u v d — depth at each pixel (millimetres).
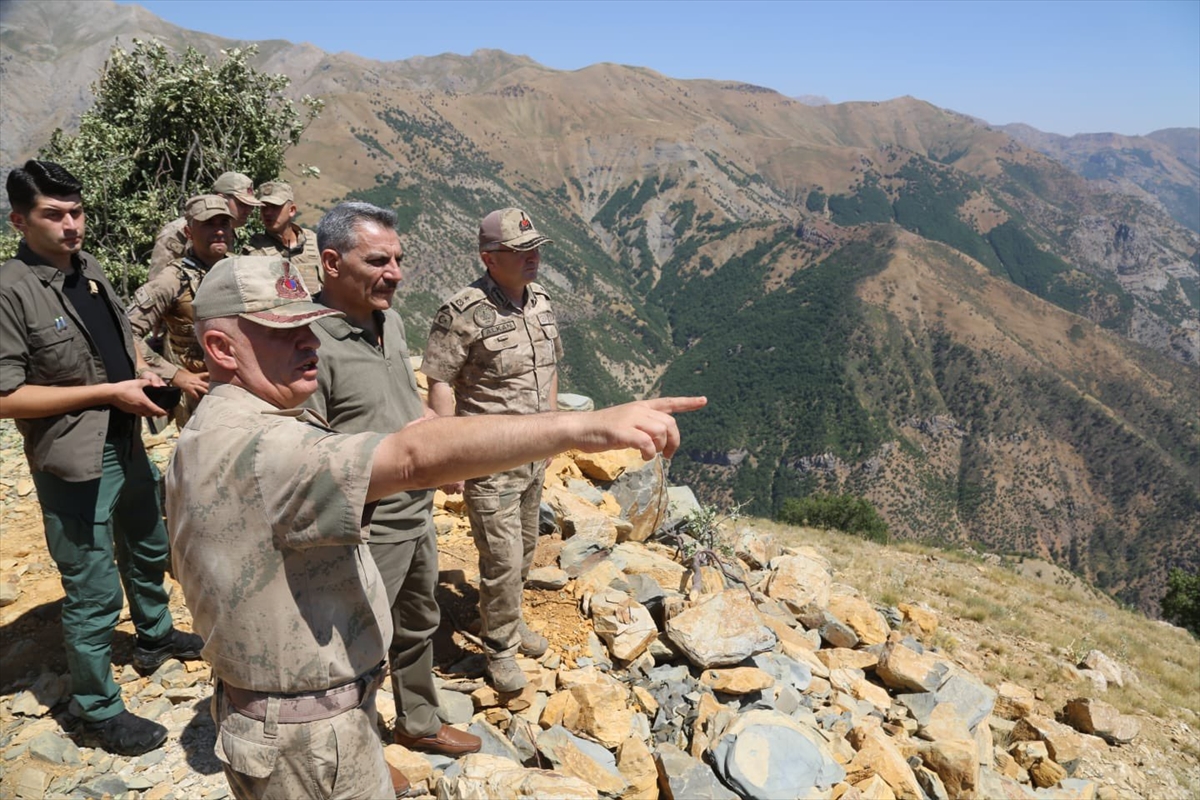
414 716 3342
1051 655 10195
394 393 2961
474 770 3090
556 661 4438
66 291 3383
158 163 13047
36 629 4508
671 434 1360
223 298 1645
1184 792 7125
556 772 3166
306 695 1743
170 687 3963
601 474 6547
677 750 3906
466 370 3906
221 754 1813
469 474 1449
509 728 3768
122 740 3469
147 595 3988
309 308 1698
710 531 6980
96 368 3471
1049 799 5586
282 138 13867
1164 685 11523
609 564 5367
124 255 12047
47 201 3215
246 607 1650
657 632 4793
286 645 1683
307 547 1596
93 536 3426
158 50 13102
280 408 1752
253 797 1810
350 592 1769
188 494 1646
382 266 2764
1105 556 199125
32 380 3328
